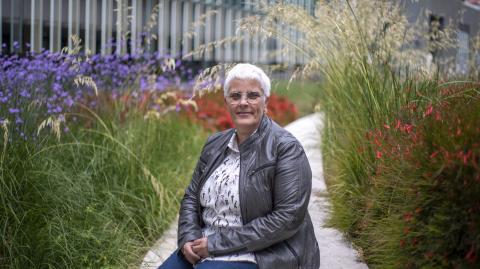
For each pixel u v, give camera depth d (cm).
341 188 498
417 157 307
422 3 663
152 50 1091
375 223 409
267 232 291
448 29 610
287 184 296
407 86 462
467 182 274
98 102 609
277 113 1144
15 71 507
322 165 662
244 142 307
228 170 311
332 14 538
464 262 276
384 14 523
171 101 828
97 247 425
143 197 506
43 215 414
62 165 472
